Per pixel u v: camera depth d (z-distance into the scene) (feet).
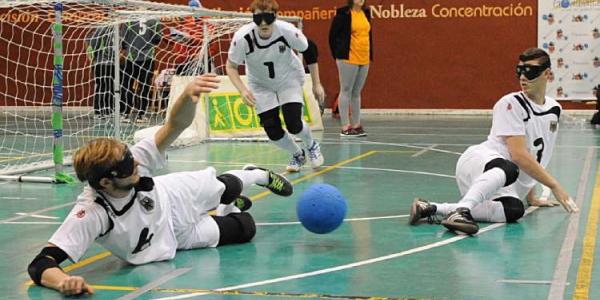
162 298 20.36
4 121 81.76
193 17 63.93
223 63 80.89
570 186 37.01
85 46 75.66
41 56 90.22
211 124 60.85
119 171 21.72
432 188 37.27
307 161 47.65
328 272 22.70
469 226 26.91
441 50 82.79
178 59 72.18
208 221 25.85
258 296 20.40
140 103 70.59
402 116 81.61
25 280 22.43
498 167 28.50
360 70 61.26
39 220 31.14
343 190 37.01
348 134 62.08
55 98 40.47
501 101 29.71
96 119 71.15
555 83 79.87
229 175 26.48
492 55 81.61
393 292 20.57
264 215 31.14
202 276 22.44
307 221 25.52
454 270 22.71
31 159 51.42
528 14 80.07
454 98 83.10
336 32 60.59
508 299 19.76
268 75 41.34
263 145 57.16
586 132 63.10
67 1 42.42
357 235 27.53
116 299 20.35
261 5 39.73
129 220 22.86
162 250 24.12
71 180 40.88
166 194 24.48
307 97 67.41
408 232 27.91
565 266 22.88
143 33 69.36
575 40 79.05
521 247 25.35
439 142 57.41
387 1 83.41
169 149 54.60
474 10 81.56
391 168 44.21
